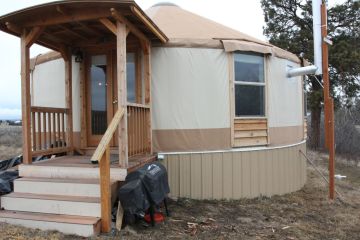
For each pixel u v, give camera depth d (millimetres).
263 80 7375
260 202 6930
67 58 6836
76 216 4727
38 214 4859
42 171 5480
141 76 6621
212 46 6738
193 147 6680
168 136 6598
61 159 6246
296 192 8289
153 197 4828
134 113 5758
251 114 7230
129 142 5543
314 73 7734
